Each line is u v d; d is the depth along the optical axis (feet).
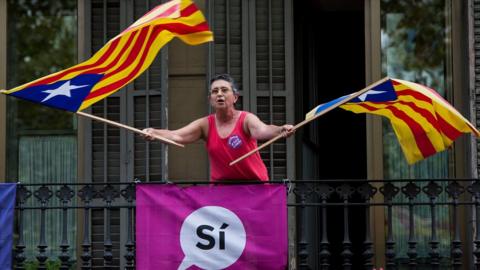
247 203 53.06
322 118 68.39
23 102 60.39
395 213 58.75
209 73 59.00
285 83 58.90
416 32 60.18
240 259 52.80
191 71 59.41
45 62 60.75
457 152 58.54
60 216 59.47
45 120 60.23
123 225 57.93
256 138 51.67
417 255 58.03
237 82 58.90
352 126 68.39
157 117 58.54
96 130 58.80
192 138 52.49
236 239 52.90
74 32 60.90
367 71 59.36
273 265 52.75
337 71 68.54
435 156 59.00
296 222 60.13
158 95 58.59
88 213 54.54
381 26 60.34
